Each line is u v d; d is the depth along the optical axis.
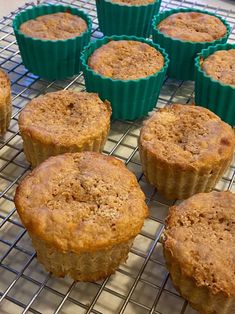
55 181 0.17
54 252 0.16
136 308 0.16
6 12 0.31
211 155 0.19
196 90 0.24
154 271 0.17
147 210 0.17
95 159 0.18
